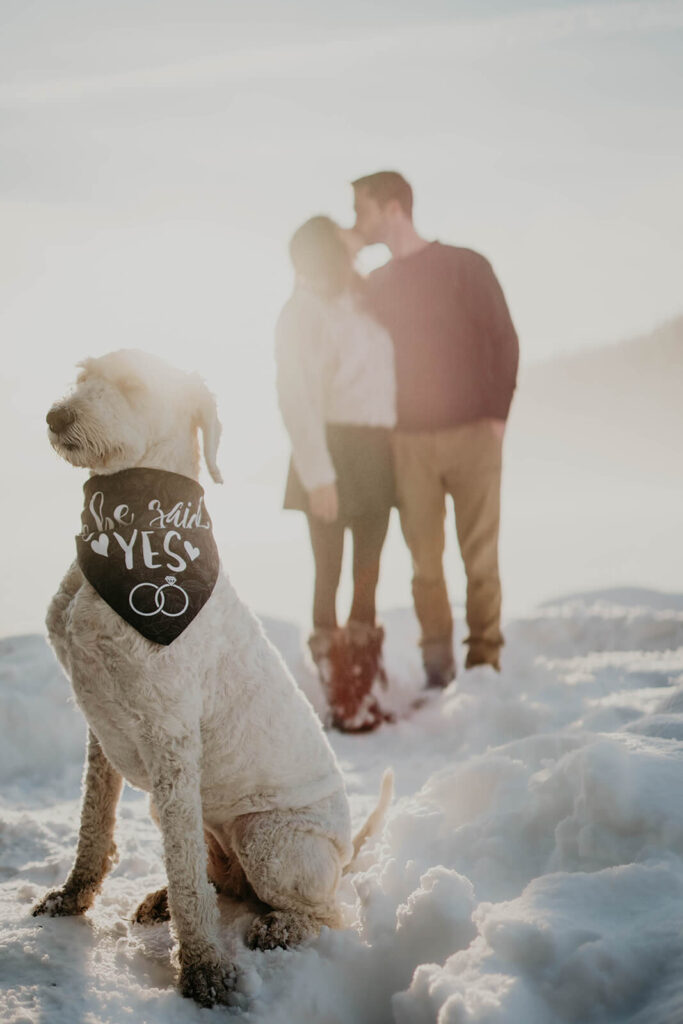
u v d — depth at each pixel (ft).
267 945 8.70
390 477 17.13
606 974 6.70
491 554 17.95
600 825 8.64
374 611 17.33
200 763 8.89
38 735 15.34
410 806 10.28
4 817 11.94
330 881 9.16
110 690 8.23
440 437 17.26
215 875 10.09
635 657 19.16
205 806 9.21
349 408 16.65
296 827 9.06
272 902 9.03
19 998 7.55
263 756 9.04
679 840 8.23
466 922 8.11
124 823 12.75
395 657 19.60
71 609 8.37
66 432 8.22
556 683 17.56
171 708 8.17
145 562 8.24
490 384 17.31
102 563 8.27
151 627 8.05
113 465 8.54
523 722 15.70
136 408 8.48
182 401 8.84
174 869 8.18
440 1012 6.63
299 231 16.25
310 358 16.29
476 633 18.20
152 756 8.25
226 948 8.68
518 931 7.11
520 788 9.95
